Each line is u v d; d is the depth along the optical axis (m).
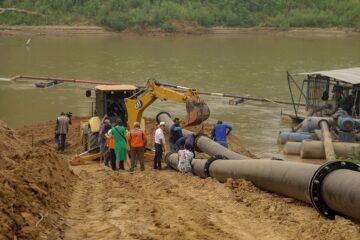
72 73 59.00
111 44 90.19
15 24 104.06
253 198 15.06
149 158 25.39
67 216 12.82
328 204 12.70
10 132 21.53
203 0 115.25
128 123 25.56
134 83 53.06
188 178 19.48
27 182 13.12
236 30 109.56
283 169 14.93
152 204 14.29
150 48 84.62
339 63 67.88
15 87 50.03
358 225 11.90
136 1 110.88
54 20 105.94
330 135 30.05
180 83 53.22
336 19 113.25
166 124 30.58
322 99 37.84
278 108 42.56
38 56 73.19
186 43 93.06
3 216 10.23
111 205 14.17
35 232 10.59
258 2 116.19
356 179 12.09
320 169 12.86
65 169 18.31
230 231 11.89
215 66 64.94
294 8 117.25
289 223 12.60
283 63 67.75
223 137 24.25
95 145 25.78
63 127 28.30
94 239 11.16
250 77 57.22
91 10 107.94
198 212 13.41
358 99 35.03
